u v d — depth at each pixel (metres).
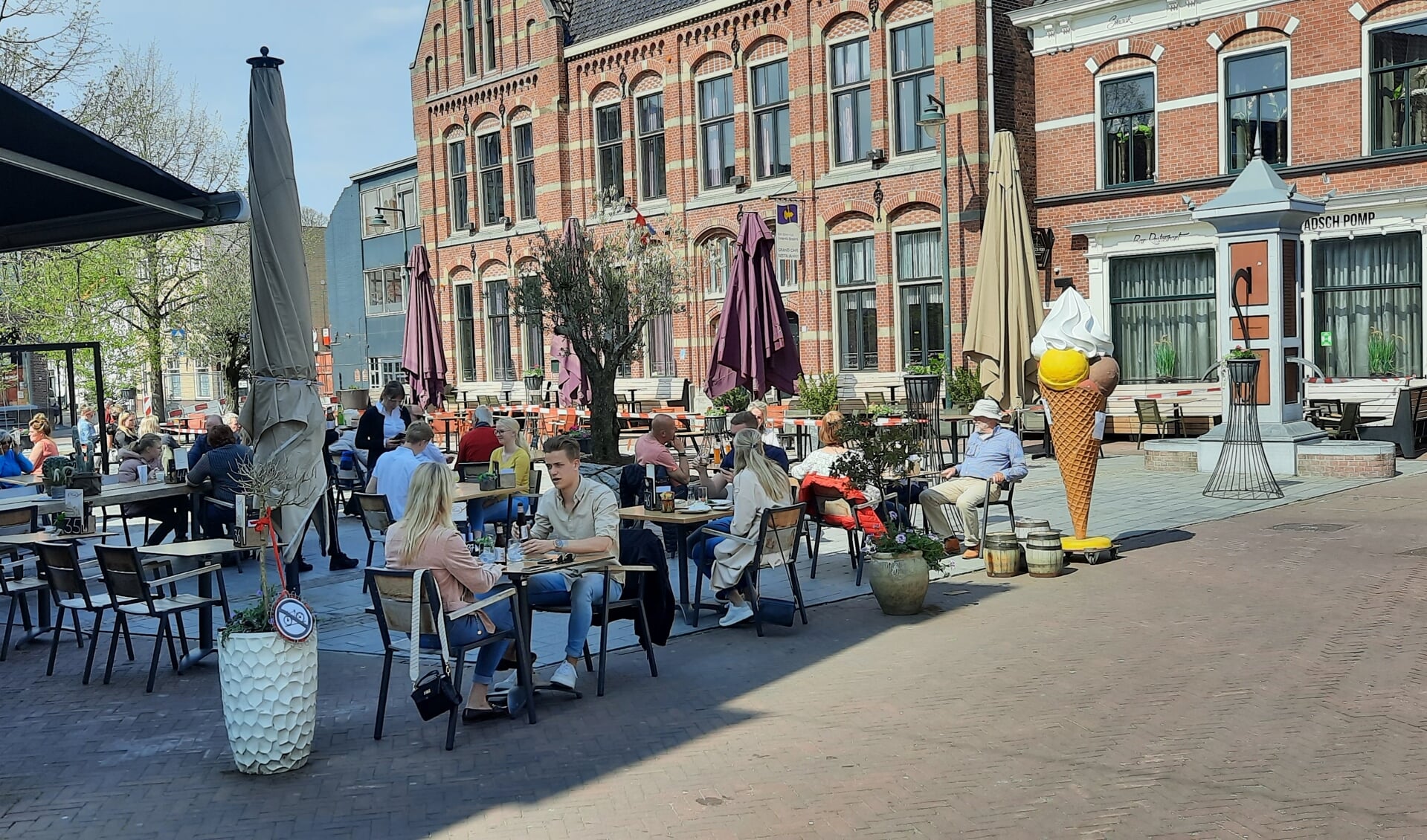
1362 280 20.08
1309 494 14.55
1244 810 5.16
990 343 19.44
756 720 6.80
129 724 7.17
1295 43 20.39
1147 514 13.63
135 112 30.77
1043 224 23.73
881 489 10.88
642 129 29.78
